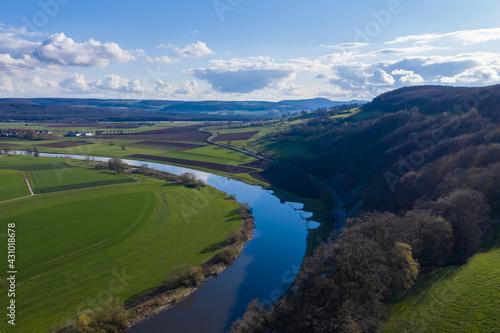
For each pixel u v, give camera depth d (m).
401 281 40.25
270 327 37.59
